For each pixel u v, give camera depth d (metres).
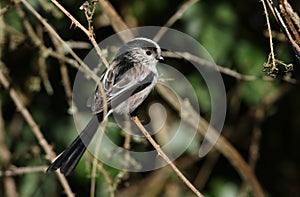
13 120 12.27
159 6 12.22
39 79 11.29
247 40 12.18
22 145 12.16
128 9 12.24
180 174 8.52
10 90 10.78
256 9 12.24
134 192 12.80
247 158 13.38
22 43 11.38
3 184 12.24
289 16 8.19
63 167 9.26
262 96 12.31
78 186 11.91
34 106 12.27
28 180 11.99
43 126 12.17
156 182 12.79
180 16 11.27
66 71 10.84
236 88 12.47
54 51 11.66
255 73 12.12
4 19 11.16
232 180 13.03
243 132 13.23
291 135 13.55
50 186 12.10
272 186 13.64
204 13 12.01
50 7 10.62
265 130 13.60
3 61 11.75
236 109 12.71
